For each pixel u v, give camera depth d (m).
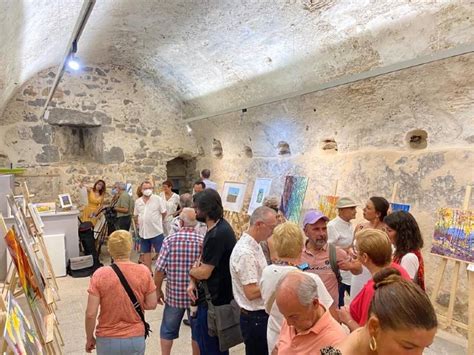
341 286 3.09
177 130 8.29
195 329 2.46
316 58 4.45
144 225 5.39
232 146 7.21
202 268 2.29
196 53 5.74
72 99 7.27
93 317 2.13
